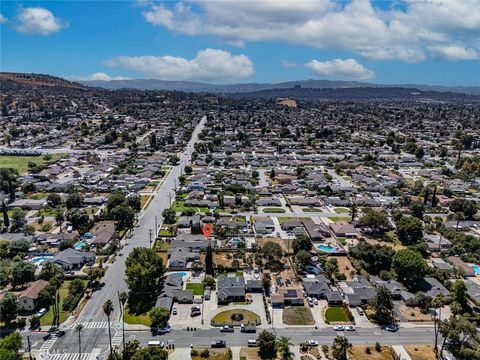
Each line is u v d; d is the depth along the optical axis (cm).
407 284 15488
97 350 11575
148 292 14625
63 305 13712
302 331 12638
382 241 19788
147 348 10706
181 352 11550
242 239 19712
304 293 14875
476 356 10931
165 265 16838
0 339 11738
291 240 19662
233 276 15738
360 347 11888
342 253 18125
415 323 13175
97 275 15450
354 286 14950
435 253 18500
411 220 19800
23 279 14712
